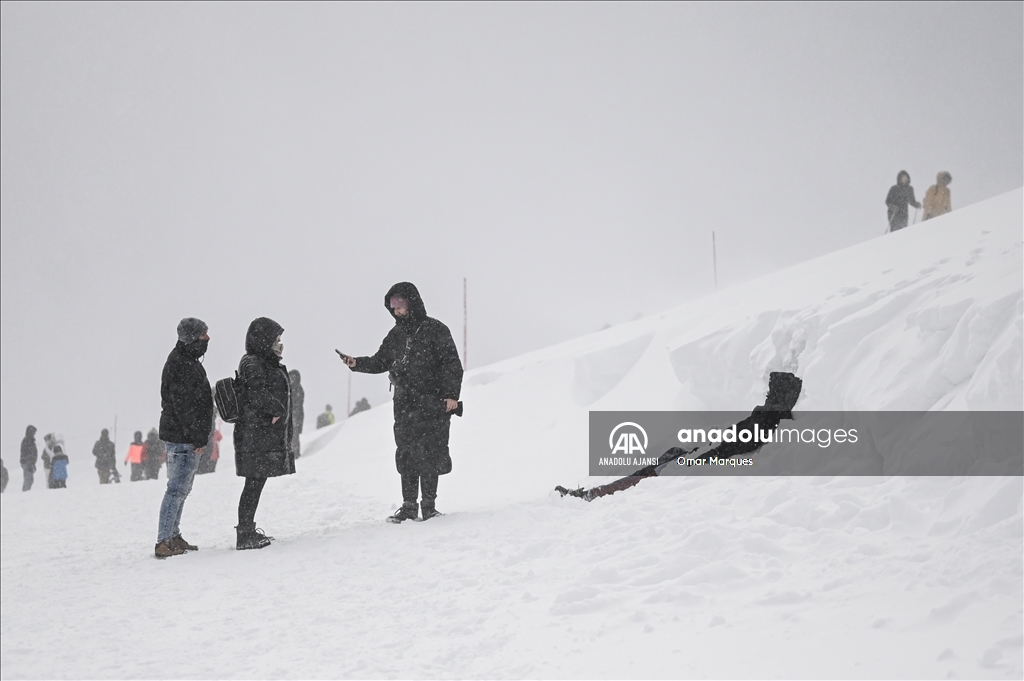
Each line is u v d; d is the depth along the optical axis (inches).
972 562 113.7
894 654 98.0
